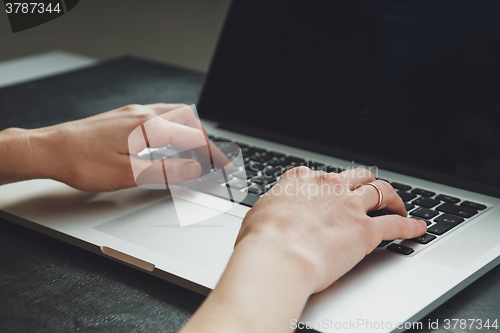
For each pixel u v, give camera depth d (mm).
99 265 473
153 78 1202
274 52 847
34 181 639
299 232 400
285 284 349
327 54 791
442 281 406
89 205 563
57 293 425
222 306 333
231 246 466
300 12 835
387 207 499
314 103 782
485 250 458
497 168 602
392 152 688
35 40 2271
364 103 737
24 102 1021
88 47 2115
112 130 581
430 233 490
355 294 386
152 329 377
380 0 751
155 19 1823
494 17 647
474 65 652
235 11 910
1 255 489
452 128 651
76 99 1036
